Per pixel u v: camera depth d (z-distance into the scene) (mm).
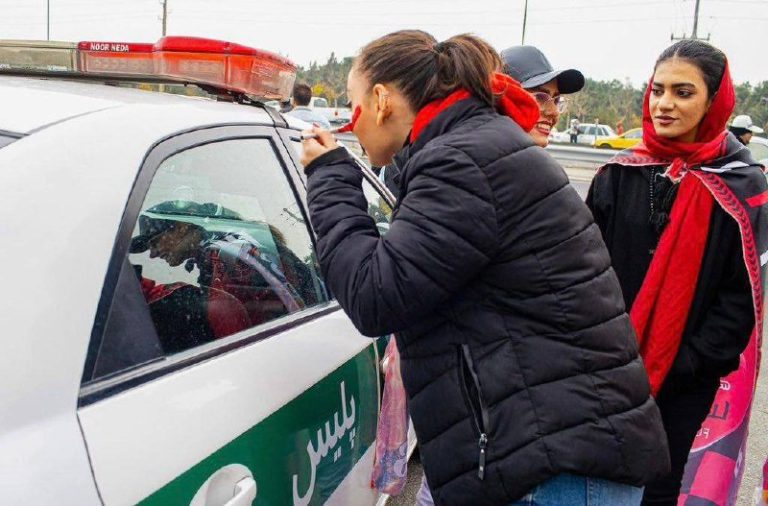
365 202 1373
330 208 1323
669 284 1932
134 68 1644
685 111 1896
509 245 1211
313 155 1369
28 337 958
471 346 1250
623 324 1311
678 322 1930
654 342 1954
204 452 1131
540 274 1219
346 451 1690
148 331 1159
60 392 972
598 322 1254
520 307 1231
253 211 1610
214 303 1367
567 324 1229
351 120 1399
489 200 1181
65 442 946
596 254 1287
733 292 1933
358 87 1359
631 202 2035
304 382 1466
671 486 2080
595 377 1239
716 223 1904
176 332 1229
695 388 2045
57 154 1097
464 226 1172
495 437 1227
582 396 1222
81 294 1033
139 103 1373
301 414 1443
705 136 1959
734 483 2025
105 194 1119
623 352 1285
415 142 1312
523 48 2553
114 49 1637
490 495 1235
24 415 929
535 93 2496
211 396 1202
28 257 993
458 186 1181
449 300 1257
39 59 1685
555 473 1204
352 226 1296
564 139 31188
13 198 1021
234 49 1619
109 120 1221
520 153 1223
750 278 1870
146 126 1279
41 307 980
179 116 1398
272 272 1612
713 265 1922
